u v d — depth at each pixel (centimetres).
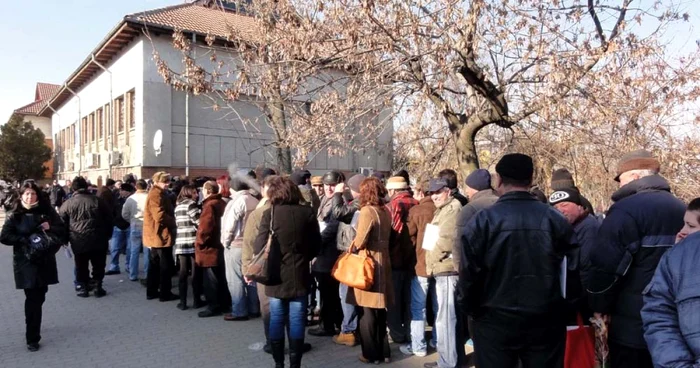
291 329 484
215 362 534
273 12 931
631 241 315
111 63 2352
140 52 1953
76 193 826
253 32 1060
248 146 2186
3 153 3906
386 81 848
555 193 444
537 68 768
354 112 952
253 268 461
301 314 485
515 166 325
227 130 2134
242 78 945
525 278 309
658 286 236
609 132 875
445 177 555
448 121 944
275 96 998
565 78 702
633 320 317
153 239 785
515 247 311
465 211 424
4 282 959
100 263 837
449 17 718
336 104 927
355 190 568
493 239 314
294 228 471
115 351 570
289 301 487
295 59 880
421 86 816
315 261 605
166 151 1984
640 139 823
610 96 776
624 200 330
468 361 537
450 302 497
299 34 846
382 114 1125
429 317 607
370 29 774
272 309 484
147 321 688
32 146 3991
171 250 802
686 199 916
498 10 759
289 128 1080
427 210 559
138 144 1966
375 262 505
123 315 720
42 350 575
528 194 326
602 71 735
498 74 831
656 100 815
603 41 770
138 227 954
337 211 573
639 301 315
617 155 872
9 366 527
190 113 2053
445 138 1199
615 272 319
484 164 1306
